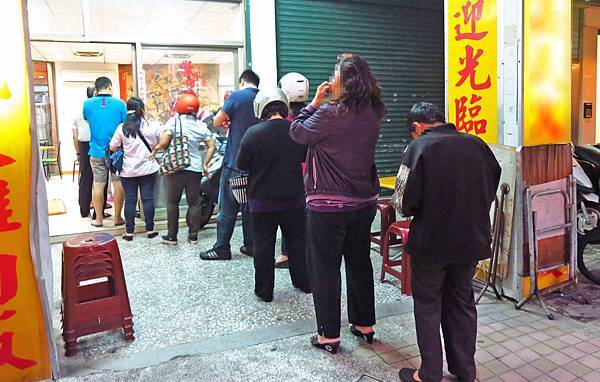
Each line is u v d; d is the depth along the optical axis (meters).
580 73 8.00
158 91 5.93
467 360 2.36
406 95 7.07
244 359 2.70
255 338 2.96
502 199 3.45
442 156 2.20
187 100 4.88
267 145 3.33
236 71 6.18
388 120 6.98
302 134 2.61
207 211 5.68
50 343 2.50
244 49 6.05
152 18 5.87
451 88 3.82
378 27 6.75
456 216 2.20
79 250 2.77
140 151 5.12
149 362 2.69
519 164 3.32
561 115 3.51
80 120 5.96
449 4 3.78
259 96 3.48
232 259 4.59
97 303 2.84
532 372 2.53
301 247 3.63
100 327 2.85
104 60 10.73
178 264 4.46
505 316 3.22
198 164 5.01
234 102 4.33
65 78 10.93
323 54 6.46
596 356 2.68
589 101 8.16
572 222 3.54
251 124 4.34
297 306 3.46
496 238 3.48
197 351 2.80
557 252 3.54
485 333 2.97
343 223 2.68
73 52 9.48
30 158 2.36
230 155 4.41
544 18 3.33
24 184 2.36
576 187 3.77
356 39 6.64
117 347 2.87
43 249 2.63
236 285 3.90
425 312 2.32
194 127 4.93
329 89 2.70
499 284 3.57
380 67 6.84
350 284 2.86
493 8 3.45
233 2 6.00
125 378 2.53
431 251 2.22
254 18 6.04
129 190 5.23
